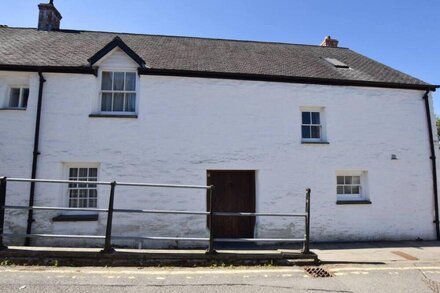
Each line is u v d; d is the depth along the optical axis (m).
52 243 8.45
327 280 5.82
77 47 10.88
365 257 7.60
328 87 10.32
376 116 10.45
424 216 10.18
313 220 9.57
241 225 9.52
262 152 9.62
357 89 10.48
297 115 10.00
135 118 9.19
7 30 12.26
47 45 10.81
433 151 10.54
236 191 9.62
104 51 9.24
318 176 9.80
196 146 9.34
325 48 14.99
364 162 10.12
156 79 9.45
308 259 6.88
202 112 9.51
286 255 6.80
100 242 8.58
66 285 5.07
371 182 10.07
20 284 5.04
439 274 6.36
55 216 8.58
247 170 9.69
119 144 9.04
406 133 10.53
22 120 8.84
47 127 8.88
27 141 8.77
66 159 8.82
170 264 6.41
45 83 9.09
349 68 11.96
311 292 5.19
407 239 9.95
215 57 11.34
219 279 5.66
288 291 5.20
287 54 12.93
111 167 8.94
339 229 9.64
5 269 5.78
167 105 9.38
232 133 9.55
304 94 10.15
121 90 9.55
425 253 8.13
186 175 9.19
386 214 9.98
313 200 9.65
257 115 9.76
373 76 11.11
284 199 9.52
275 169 9.62
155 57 10.52
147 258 6.38
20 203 8.52
